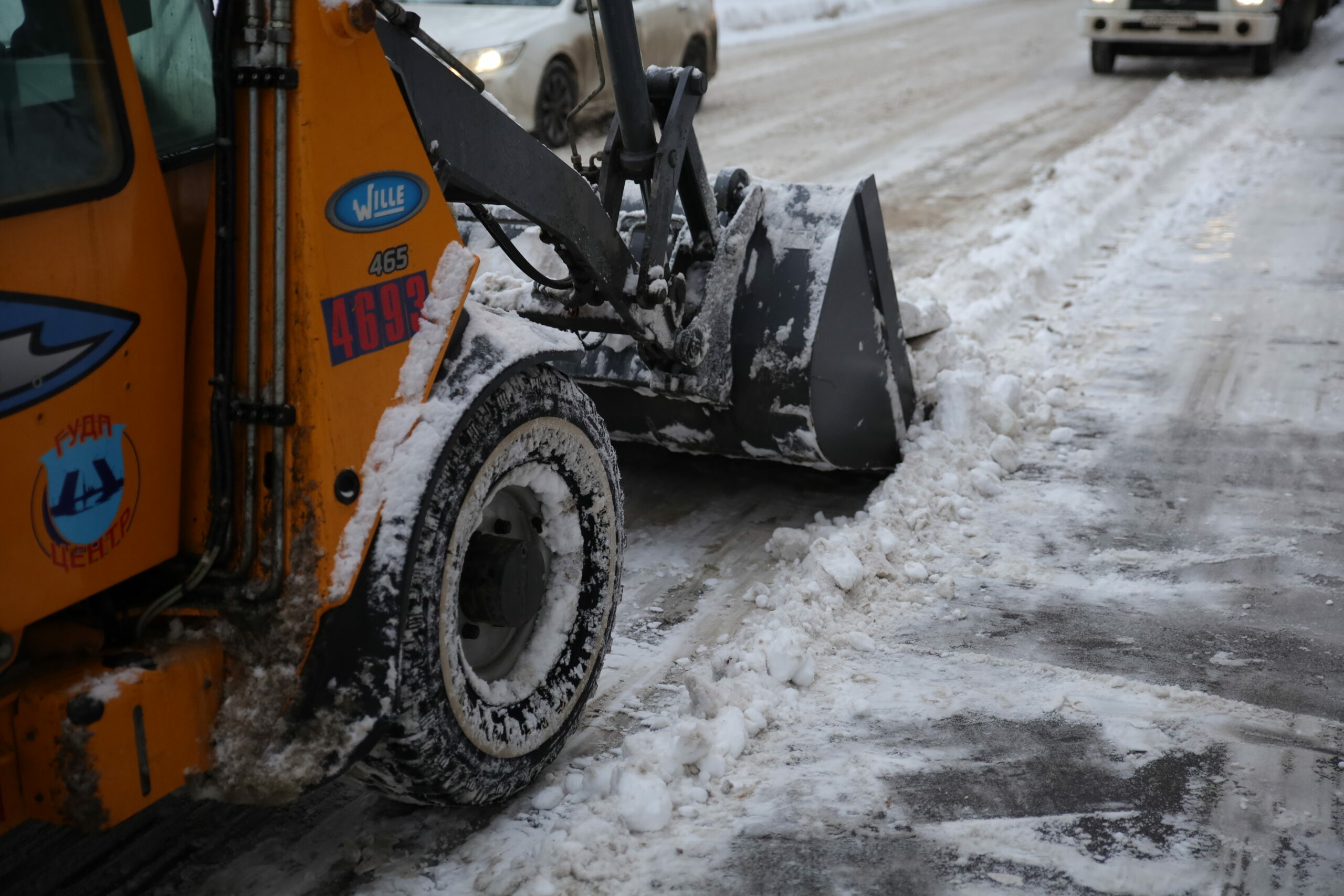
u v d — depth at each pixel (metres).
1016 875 2.37
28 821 2.55
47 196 1.71
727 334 3.71
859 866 2.40
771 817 2.55
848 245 3.78
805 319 3.68
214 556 2.01
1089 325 6.15
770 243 3.78
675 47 11.52
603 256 3.09
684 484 4.48
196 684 1.99
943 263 7.05
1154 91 13.22
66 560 1.78
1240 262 7.13
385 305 2.14
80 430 1.79
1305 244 7.43
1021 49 17.45
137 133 1.86
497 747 2.46
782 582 3.63
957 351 4.77
